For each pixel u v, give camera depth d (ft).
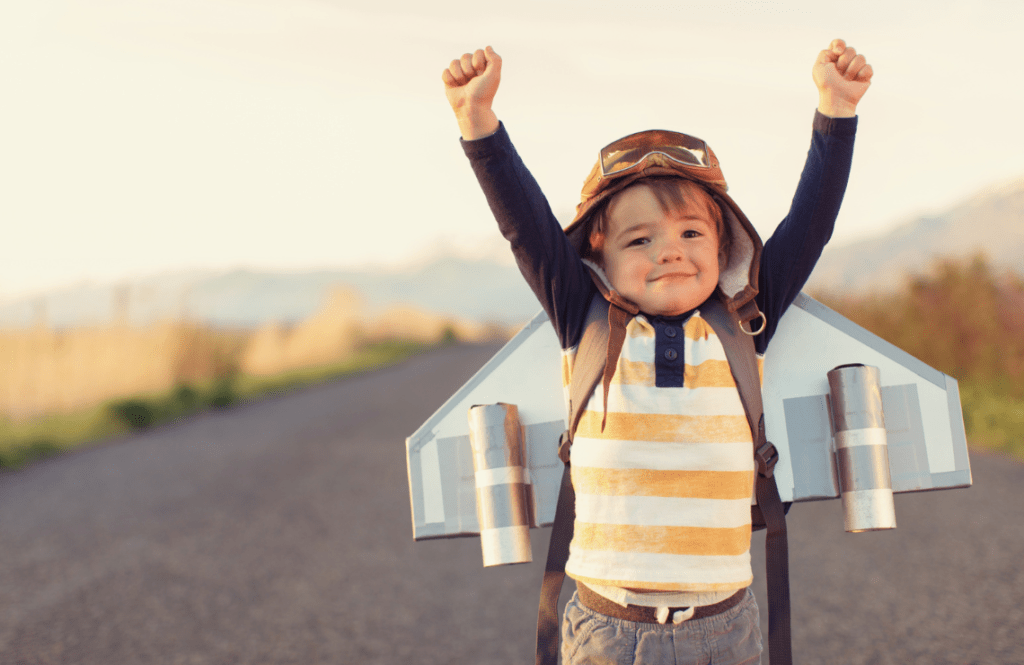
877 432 4.60
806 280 4.79
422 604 11.50
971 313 27.61
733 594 4.26
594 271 4.51
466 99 4.16
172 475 22.58
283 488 20.18
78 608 11.80
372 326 126.41
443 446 5.02
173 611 11.55
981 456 19.80
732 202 4.42
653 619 4.14
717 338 4.35
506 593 11.87
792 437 4.84
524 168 4.44
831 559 12.57
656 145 4.37
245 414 38.40
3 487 21.62
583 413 4.37
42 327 38.29
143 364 41.70
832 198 4.59
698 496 4.14
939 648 9.01
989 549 12.46
